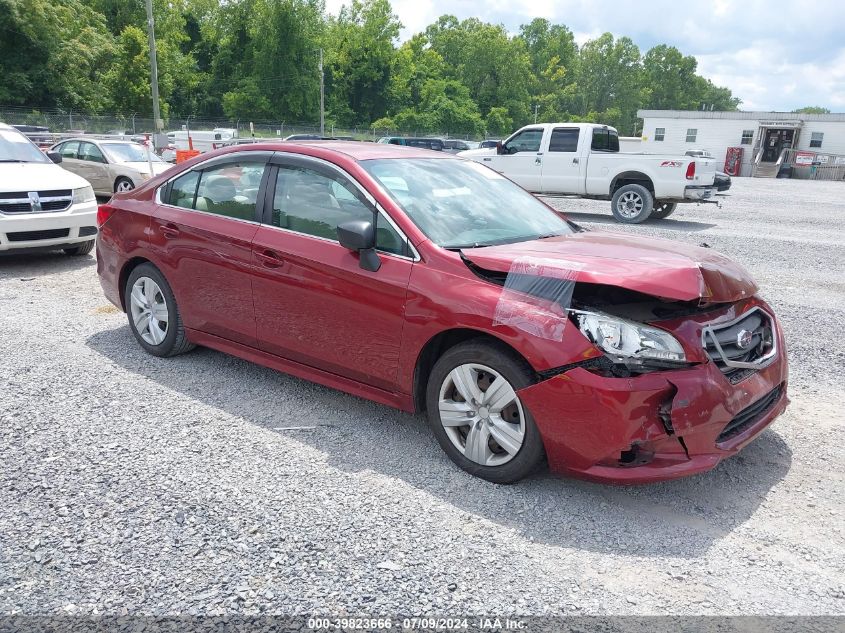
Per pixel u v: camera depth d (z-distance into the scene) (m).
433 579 2.61
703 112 49.03
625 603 2.50
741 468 3.60
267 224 4.16
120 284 5.16
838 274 8.80
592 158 14.54
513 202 4.37
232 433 3.84
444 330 3.33
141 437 3.74
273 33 77.81
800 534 2.99
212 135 36.78
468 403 3.37
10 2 55.47
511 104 109.00
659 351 2.94
